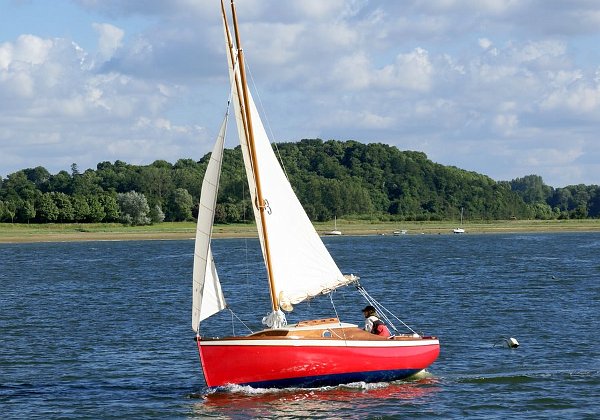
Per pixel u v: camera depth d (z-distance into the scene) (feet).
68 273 531.91
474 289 381.81
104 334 254.47
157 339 244.22
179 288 412.57
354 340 164.35
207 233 162.61
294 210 170.40
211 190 162.61
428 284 412.77
